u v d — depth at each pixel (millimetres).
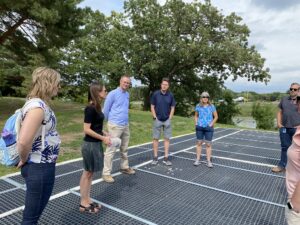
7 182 4656
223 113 26469
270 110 23562
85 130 3482
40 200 2312
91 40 23406
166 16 23812
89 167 3543
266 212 3781
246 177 5320
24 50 14586
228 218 3598
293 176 2012
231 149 8078
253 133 11930
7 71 22391
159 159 6602
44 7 11344
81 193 3656
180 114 28500
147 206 3912
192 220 3527
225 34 24469
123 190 4496
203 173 5531
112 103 4969
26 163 2270
